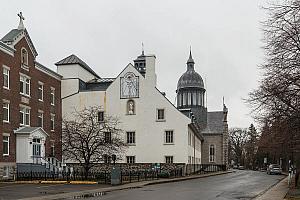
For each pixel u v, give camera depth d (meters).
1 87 41.78
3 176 40.56
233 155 139.25
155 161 55.91
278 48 19.64
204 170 76.12
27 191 26.72
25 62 47.50
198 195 24.08
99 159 43.12
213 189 29.39
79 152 43.97
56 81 57.41
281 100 20.70
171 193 25.53
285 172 74.06
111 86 58.72
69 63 61.12
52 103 55.62
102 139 43.75
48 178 39.69
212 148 91.31
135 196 23.31
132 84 58.06
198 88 93.62
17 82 45.25
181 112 58.59
